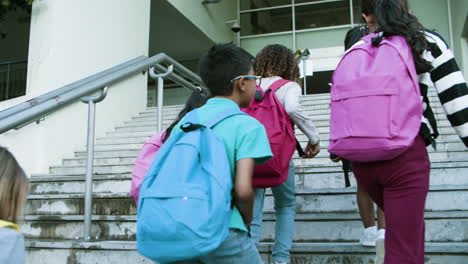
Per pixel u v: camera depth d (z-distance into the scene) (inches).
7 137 197.6
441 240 105.0
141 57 179.0
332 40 482.6
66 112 220.2
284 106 92.6
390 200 66.5
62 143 216.5
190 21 395.5
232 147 55.2
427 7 450.3
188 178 51.3
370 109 64.2
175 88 480.4
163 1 351.3
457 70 67.1
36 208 144.5
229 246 53.7
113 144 224.5
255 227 87.4
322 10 492.7
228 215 51.8
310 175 143.5
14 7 235.9
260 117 85.6
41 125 205.2
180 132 56.5
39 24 223.0
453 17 423.5
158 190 51.2
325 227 114.0
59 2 225.1
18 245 48.1
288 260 97.2
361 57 68.9
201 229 48.9
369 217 99.7
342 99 67.2
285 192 98.4
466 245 95.0
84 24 242.5
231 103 60.4
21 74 263.9
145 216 51.1
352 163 72.6
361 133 64.1
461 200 115.3
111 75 138.9
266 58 99.3
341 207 123.1
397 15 69.4
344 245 101.1
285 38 496.4
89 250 109.6
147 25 308.8
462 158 153.2
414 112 64.6
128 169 180.2
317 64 478.0
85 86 125.3
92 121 126.7
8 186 50.4
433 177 130.0
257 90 89.3
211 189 50.7
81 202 139.4
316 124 215.0
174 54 480.7
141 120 267.9
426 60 67.1
